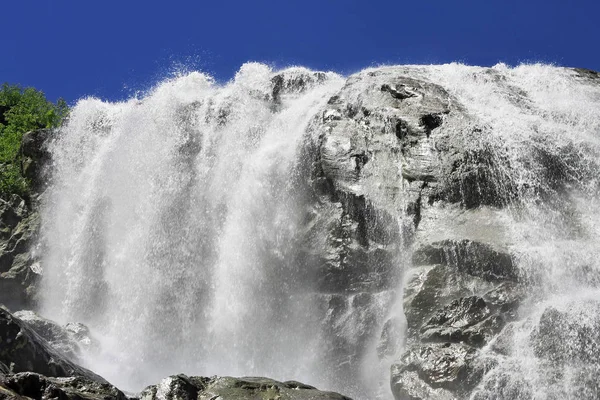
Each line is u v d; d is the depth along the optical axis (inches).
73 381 461.7
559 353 609.0
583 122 867.4
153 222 975.0
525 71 989.8
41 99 1509.6
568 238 749.3
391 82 880.9
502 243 722.2
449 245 725.9
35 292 1010.1
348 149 834.2
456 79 942.4
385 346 723.4
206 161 978.1
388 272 767.7
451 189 772.0
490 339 637.9
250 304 854.5
